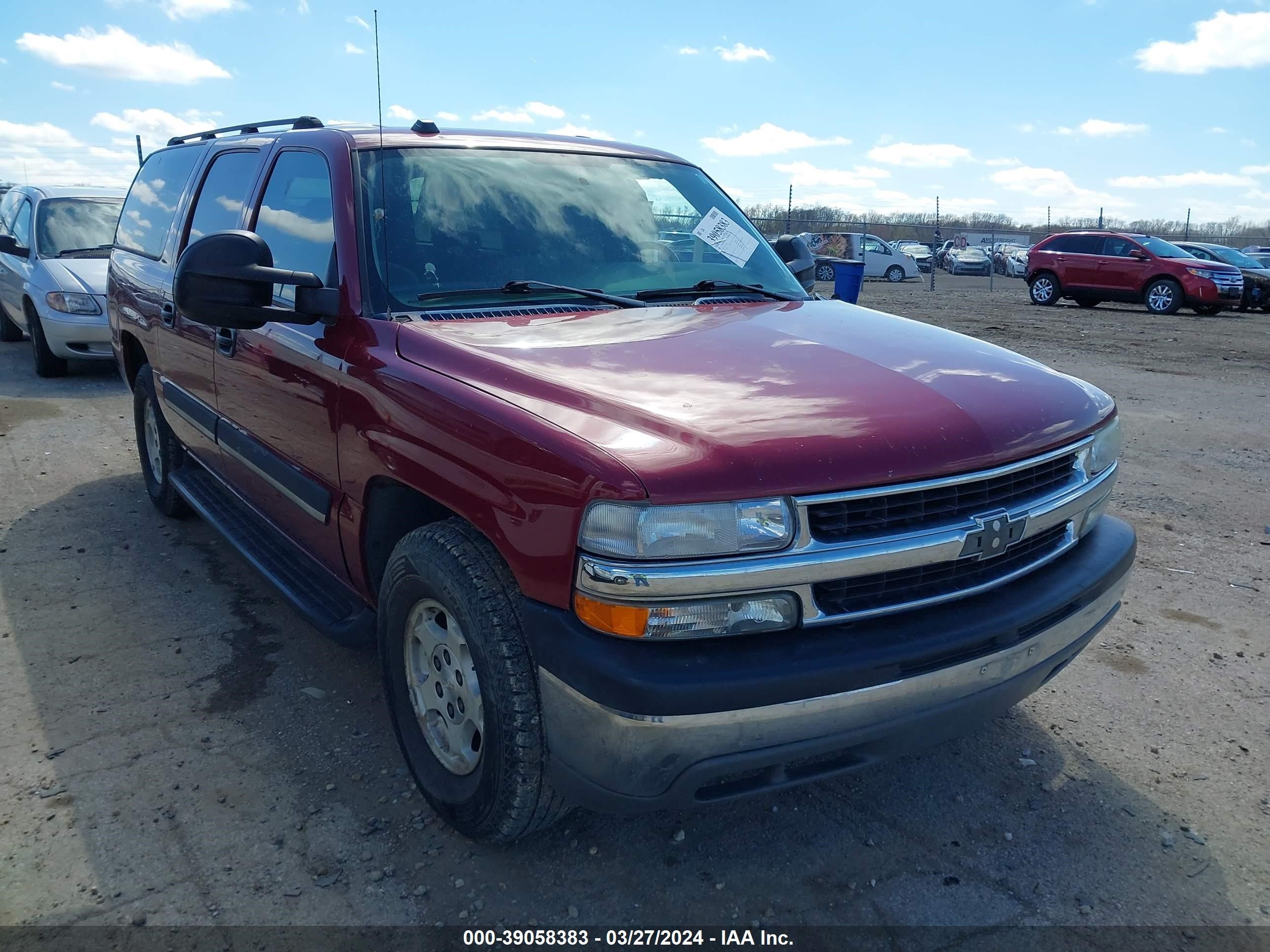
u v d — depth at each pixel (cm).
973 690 239
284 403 335
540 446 223
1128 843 283
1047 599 254
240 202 403
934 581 238
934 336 318
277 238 361
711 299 348
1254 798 304
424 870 265
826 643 220
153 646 390
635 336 288
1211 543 533
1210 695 368
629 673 208
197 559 483
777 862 272
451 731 273
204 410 418
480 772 253
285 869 263
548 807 246
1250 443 771
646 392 240
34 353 966
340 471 303
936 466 231
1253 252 2909
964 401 254
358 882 260
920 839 283
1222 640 414
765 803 299
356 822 284
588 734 217
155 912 247
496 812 248
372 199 321
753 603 215
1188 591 467
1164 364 1207
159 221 511
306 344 318
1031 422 259
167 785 299
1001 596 248
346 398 294
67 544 501
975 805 299
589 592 213
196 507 449
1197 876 270
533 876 264
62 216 995
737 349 278
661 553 207
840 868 270
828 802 300
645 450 215
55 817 282
